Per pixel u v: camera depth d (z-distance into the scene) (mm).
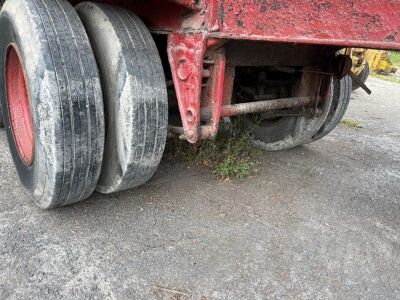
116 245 2500
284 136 4258
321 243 2732
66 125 2287
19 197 2977
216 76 2480
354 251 2680
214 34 2158
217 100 2520
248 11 2180
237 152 4047
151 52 2543
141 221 2787
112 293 2109
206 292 2176
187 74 2396
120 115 2479
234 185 3496
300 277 2367
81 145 2385
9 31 2604
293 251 2613
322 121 3898
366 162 4535
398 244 2818
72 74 2295
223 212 3018
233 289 2215
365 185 3818
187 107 2465
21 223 2641
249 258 2496
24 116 2961
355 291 2299
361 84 3678
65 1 2498
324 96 3791
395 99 9938
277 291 2234
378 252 2695
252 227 2848
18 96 2988
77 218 2752
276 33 2201
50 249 2404
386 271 2506
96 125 2414
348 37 2041
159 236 2635
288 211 3137
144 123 2467
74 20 2416
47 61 2229
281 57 3211
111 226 2695
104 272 2256
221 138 4223
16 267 2229
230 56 2824
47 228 2609
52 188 2439
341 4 2018
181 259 2424
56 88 2232
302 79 3709
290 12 2154
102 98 2434
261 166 4027
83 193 2635
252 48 2934
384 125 6730
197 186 3398
